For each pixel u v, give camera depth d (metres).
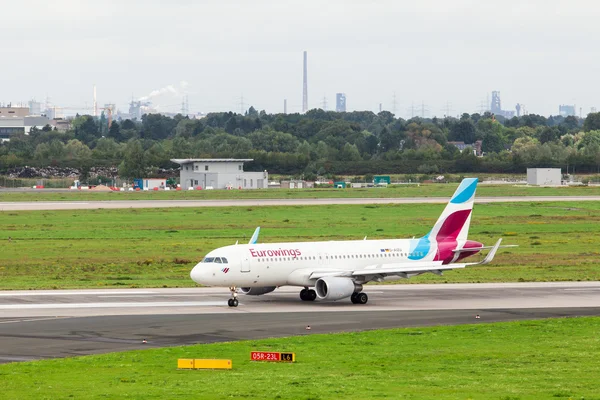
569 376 158.38
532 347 191.75
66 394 144.38
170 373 162.50
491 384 150.88
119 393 144.62
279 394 142.88
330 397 140.50
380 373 161.88
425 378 156.75
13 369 166.12
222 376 159.00
